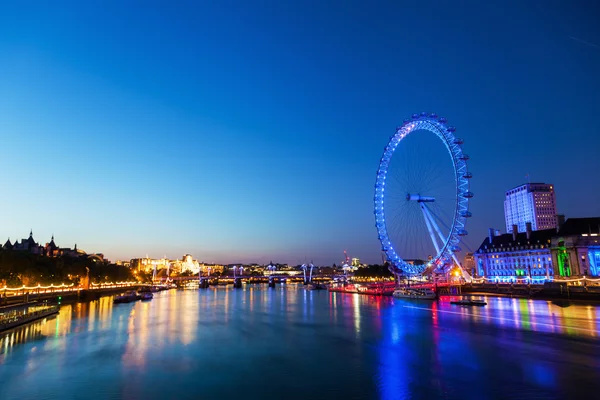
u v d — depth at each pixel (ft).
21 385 179.52
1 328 323.16
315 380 183.83
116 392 169.68
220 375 193.47
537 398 157.07
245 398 162.09
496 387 169.99
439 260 499.51
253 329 341.62
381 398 159.74
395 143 542.16
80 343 274.36
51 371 201.77
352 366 206.59
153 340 287.28
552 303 493.36
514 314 392.27
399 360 217.36
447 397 159.63
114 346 264.11
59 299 609.83
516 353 227.40
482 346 246.47
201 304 635.66
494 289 642.22
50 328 344.08
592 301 497.87
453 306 492.13
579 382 175.32
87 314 465.06
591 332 290.35
